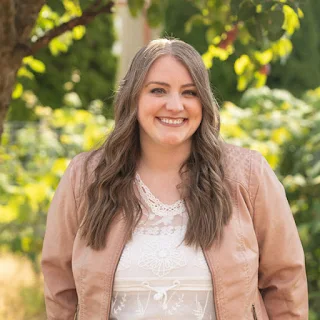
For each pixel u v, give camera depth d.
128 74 2.81
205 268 2.68
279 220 2.82
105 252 2.74
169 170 2.86
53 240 2.95
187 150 2.86
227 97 8.47
